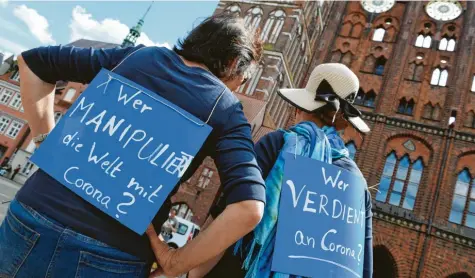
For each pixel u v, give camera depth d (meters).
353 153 15.45
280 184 1.41
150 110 1.05
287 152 1.45
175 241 12.73
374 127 15.80
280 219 1.33
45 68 1.09
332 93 1.63
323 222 1.40
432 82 16.73
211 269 1.44
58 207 0.90
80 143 1.00
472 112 15.44
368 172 14.80
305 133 1.54
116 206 0.94
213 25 1.22
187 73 1.10
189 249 0.95
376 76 17.67
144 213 0.95
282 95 1.70
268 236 1.36
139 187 0.97
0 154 33.31
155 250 1.02
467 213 13.41
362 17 20.08
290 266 1.28
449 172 14.21
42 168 0.95
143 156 1.01
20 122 33.69
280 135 1.56
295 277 1.29
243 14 27.22
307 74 19.27
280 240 1.30
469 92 15.92
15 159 32.06
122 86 1.08
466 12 18.19
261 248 1.33
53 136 1.00
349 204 1.50
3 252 0.93
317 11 28.73
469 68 16.34
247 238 1.42
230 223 0.91
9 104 34.75
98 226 0.91
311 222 1.38
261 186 0.98
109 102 1.06
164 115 1.04
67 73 1.12
